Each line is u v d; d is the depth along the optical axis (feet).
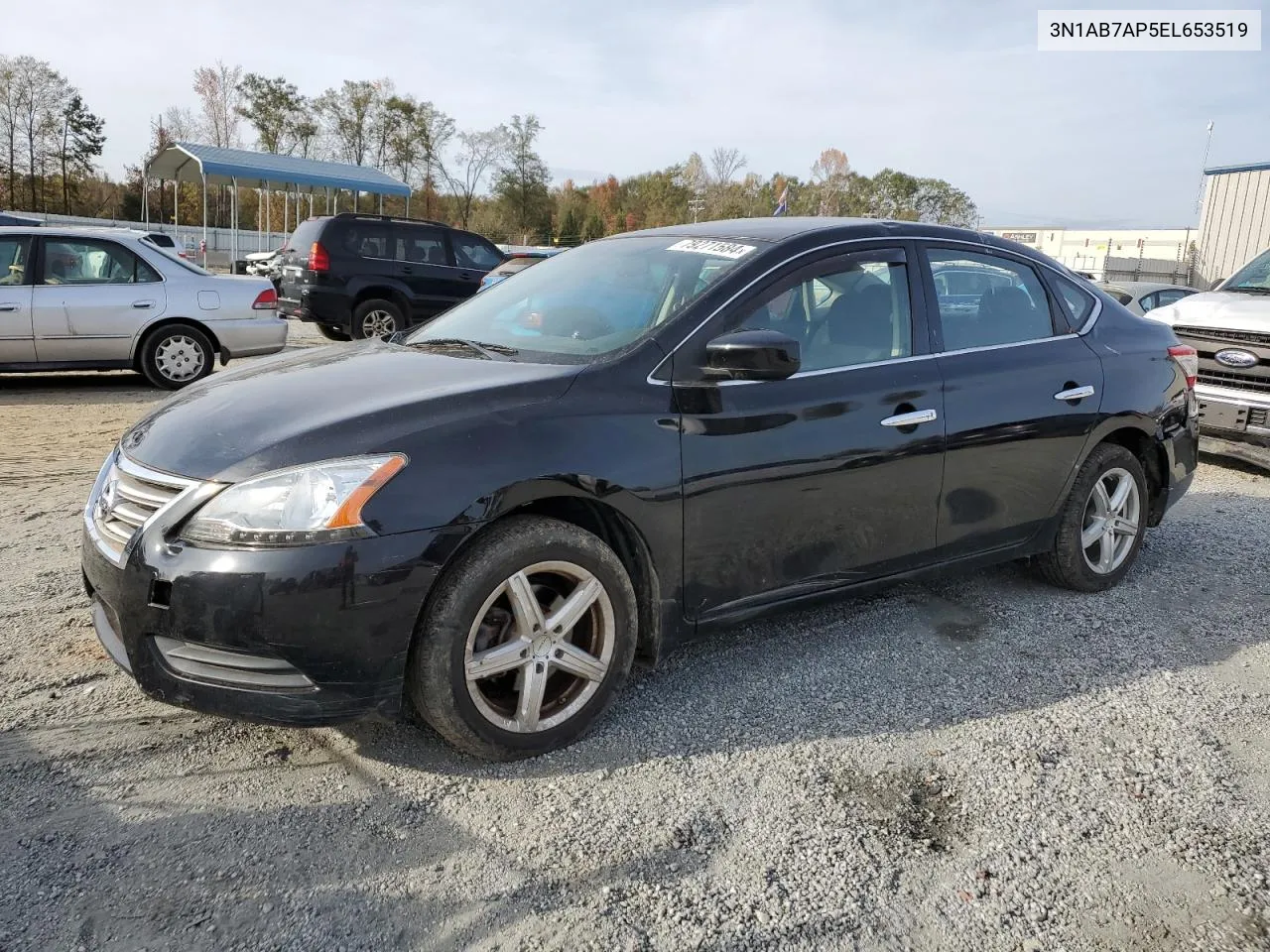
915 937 7.16
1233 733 10.38
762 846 8.19
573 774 9.23
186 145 81.51
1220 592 14.78
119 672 11.00
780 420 10.55
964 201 223.10
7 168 184.03
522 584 9.14
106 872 7.60
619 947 6.94
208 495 8.40
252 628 8.11
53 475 20.12
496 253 47.39
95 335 30.53
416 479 8.52
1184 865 8.09
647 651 10.37
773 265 11.14
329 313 42.93
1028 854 8.20
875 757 9.72
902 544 11.96
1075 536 14.05
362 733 9.85
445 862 7.86
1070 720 10.59
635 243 12.97
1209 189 75.72
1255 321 22.17
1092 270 117.50
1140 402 14.44
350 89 185.26
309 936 6.98
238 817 8.38
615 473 9.44
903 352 11.99
